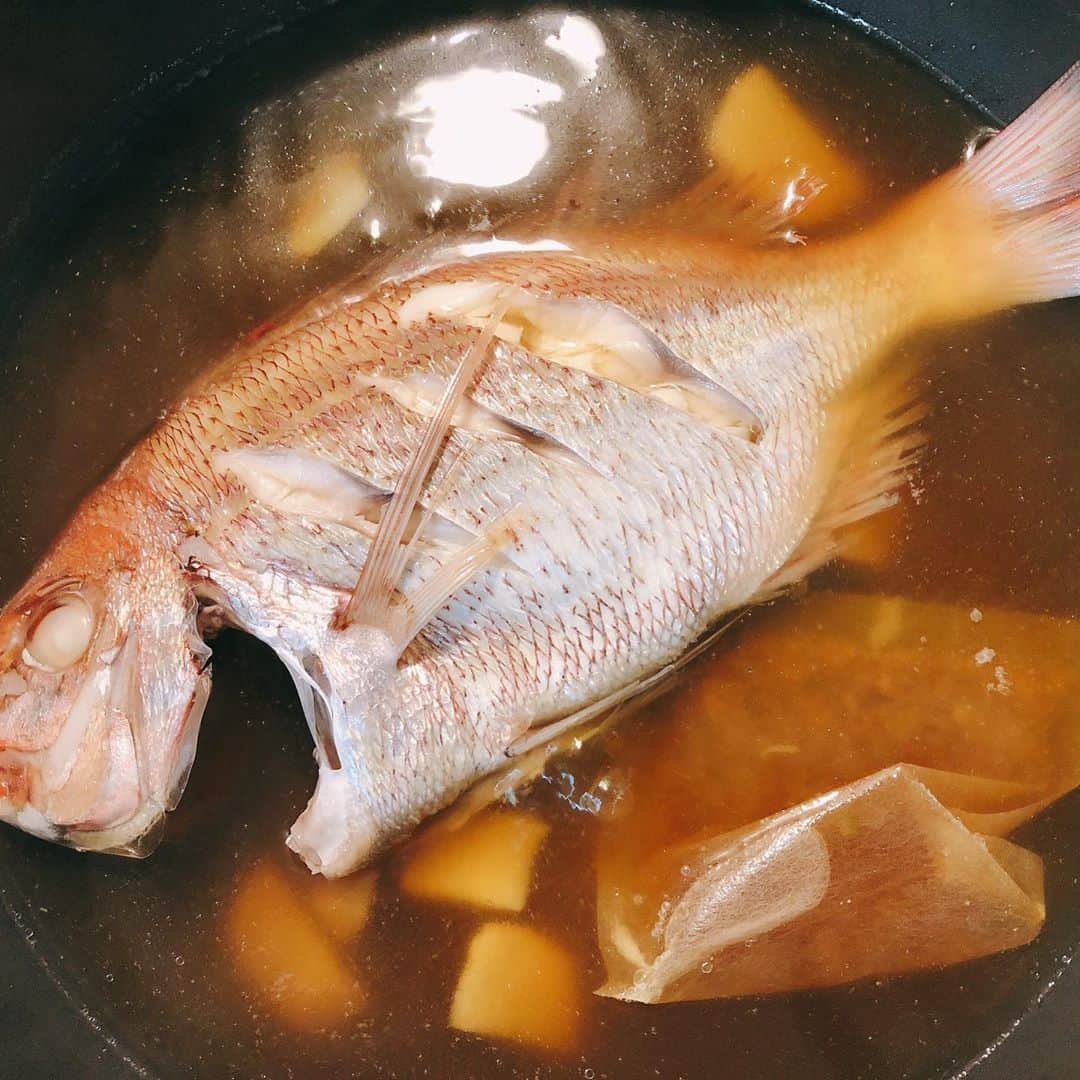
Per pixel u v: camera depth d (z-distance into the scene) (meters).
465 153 0.39
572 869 0.36
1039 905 0.35
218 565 0.34
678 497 0.34
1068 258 0.37
